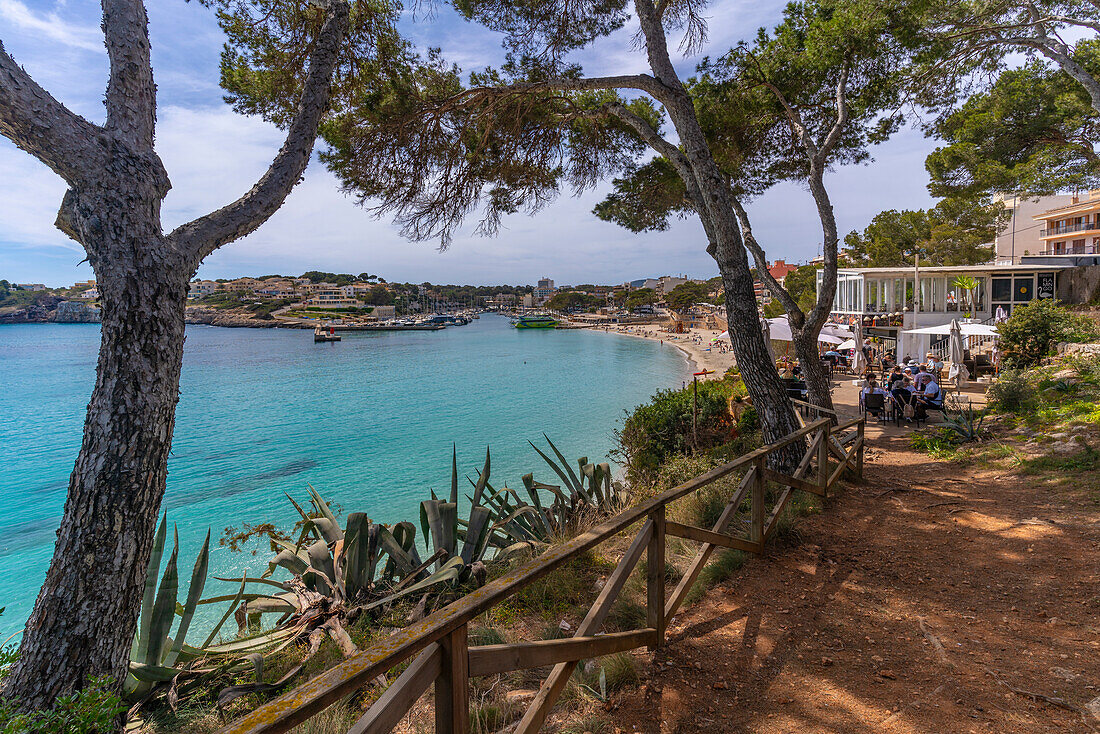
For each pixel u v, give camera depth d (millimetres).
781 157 11438
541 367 54500
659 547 3061
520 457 18359
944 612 3535
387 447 20797
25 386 46594
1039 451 7375
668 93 7129
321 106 4133
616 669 2848
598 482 6836
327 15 4469
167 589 3512
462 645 1696
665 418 10219
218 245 3445
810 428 5418
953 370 17016
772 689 2758
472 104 7215
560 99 8320
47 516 14734
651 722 2525
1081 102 12703
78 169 2838
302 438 22984
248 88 6215
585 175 9648
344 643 3484
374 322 190625
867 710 2572
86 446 2900
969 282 25875
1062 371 12438
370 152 6887
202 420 27703
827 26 8820
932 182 15961
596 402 30375
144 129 3105
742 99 9703
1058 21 10453
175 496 15312
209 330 172125
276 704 1151
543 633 3527
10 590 10297
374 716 1360
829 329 26172
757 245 10750
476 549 5234
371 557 4871
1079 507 5254
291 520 13172
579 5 7367
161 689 3322
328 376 48875
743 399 11992
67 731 2357
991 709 2547
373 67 6344
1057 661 2914
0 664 2877
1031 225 47250
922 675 2848
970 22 10906
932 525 5234
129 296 2941
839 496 6285
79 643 2777
